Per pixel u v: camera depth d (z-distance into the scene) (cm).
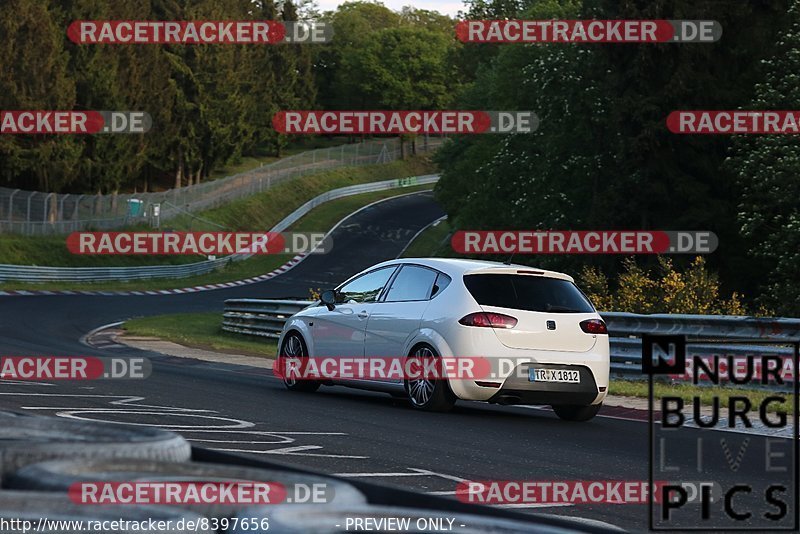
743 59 15288
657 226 15300
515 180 17625
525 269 4297
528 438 3541
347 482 762
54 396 4200
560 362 4159
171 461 764
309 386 4978
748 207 14038
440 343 4194
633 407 4750
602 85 16062
